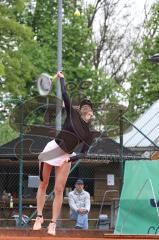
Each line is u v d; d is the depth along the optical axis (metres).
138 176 22.44
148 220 21.84
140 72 63.66
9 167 32.78
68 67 61.44
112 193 33.66
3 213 32.09
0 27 51.66
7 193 32.44
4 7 52.72
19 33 52.25
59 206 15.52
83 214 27.72
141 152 35.28
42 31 62.50
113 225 29.41
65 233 17.17
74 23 62.66
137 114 62.16
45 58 60.06
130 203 22.27
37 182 28.92
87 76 61.91
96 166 34.00
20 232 16.03
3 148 31.64
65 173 15.40
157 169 22.25
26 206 30.91
